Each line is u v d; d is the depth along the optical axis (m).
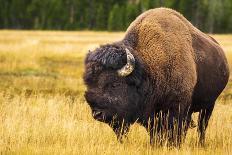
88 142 27.34
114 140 28.20
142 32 26.08
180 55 26.11
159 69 25.59
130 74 23.98
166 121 26.19
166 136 26.14
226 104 42.62
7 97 40.44
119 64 23.61
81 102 42.06
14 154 25.17
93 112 23.52
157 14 26.77
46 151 25.38
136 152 25.11
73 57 93.56
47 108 36.28
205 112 30.56
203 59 28.22
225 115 35.28
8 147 26.06
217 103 42.03
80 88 57.00
